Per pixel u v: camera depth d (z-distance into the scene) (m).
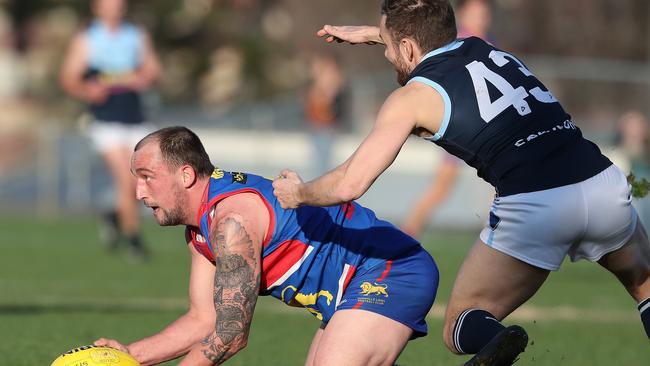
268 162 74.81
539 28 100.94
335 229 17.41
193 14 106.44
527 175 17.31
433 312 32.44
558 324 30.83
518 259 17.89
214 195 16.88
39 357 22.80
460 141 17.20
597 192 17.45
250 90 105.81
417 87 16.98
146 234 65.12
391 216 71.75
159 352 17.94
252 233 16.55
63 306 32.06
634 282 18.78
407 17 17.52
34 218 73.31
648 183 19.38
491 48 17.83
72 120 101.94
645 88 75.88
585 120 75.19
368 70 100.56
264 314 31.55
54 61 103.81
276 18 110.31
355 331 16.66
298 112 75.50
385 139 16.38
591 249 18.06
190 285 18.23
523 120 17.28
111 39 43.84
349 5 107.31
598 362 24.52
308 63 106.25
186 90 106.06
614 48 102.44
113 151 44.62
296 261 17.08
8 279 39.75
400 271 17.36
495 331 17.58
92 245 54.94
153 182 16.89
